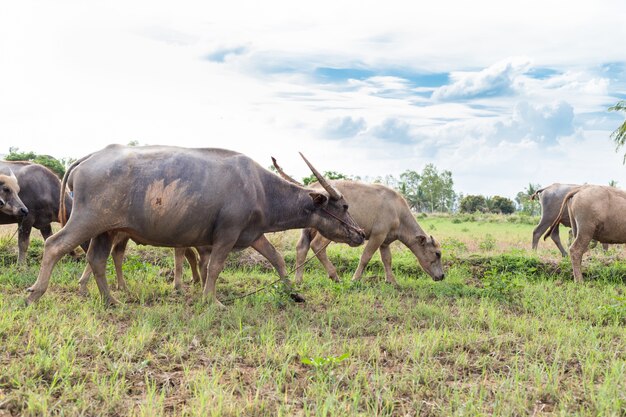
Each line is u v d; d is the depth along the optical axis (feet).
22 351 17.74
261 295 29.48
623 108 96.84
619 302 29.89
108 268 33.68
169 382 16.19
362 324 24.02
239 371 17.31
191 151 26.03
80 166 24.58
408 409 14.97
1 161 38.14
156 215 24.75
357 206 34.99
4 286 29.73
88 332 19.98
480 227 112.16
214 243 26.61
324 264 36.32
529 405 15.34
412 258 45.39
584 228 38.24
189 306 27.22
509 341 21.54
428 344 20.26
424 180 334.44
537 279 39.58
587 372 17.81
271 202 28.14
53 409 13.80
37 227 39.22
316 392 15.52
